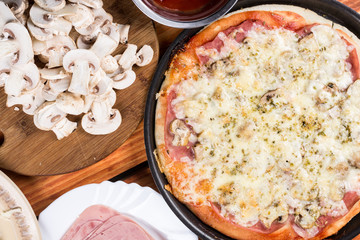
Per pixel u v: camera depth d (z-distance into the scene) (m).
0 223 0.56
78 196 0.60
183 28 0.58
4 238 0.56
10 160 0.58
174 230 0.61
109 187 0.60
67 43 0.55
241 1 0.57
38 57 0.57
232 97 0.55
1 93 0.57
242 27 0.56
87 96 0.56
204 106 0.54
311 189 0.54
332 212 0.55
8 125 0.58
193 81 0.56
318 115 0.55
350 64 0.56
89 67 0.54
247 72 0.54
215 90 0.55
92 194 0.60
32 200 0.62
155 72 0.55
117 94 0.59
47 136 0.58
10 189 0.55
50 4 0.51
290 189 0.55
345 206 0.55
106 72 0.57
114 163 0.62
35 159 0.58
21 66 0.52
